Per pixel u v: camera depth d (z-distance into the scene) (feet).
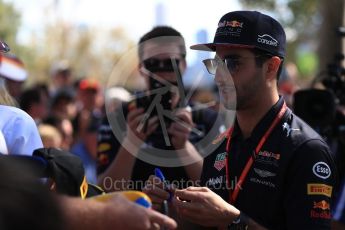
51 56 60.59
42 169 6.31
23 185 4.31
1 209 4.11
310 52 60.80
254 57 8.25
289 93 21.54
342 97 12.66
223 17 8.55
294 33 58.29
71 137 19.24
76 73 54.65
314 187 7.64
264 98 8.32
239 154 8.34
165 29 9.87
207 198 7.47
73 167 6.59
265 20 8.39
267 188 7.94
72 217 5.21
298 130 8.05
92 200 5.61
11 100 8.38
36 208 4.19
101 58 54.39
